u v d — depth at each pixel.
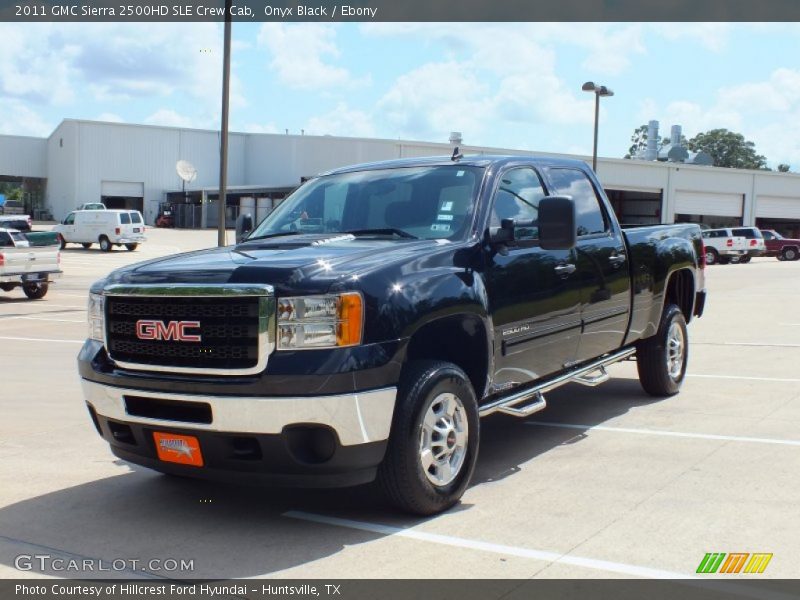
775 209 61.50
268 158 68.81
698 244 8.40
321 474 4.32
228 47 17.17
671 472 5.55
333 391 4.21
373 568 4.05
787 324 14.38
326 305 4.28
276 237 5.78
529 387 5.87
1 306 19.42
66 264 33.75
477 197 5.41
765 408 7.48
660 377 7.78
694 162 61.34
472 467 4.96
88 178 67.56
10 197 85.88
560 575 3.92
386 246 4.97
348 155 60.75
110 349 4.76
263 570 4.06
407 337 4.50
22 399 8.48
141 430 4.62
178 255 5.31
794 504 4.88
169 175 70.19
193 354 4.44
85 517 4.86
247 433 4.26
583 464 5.78
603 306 6.48
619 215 61.19
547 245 5.21
